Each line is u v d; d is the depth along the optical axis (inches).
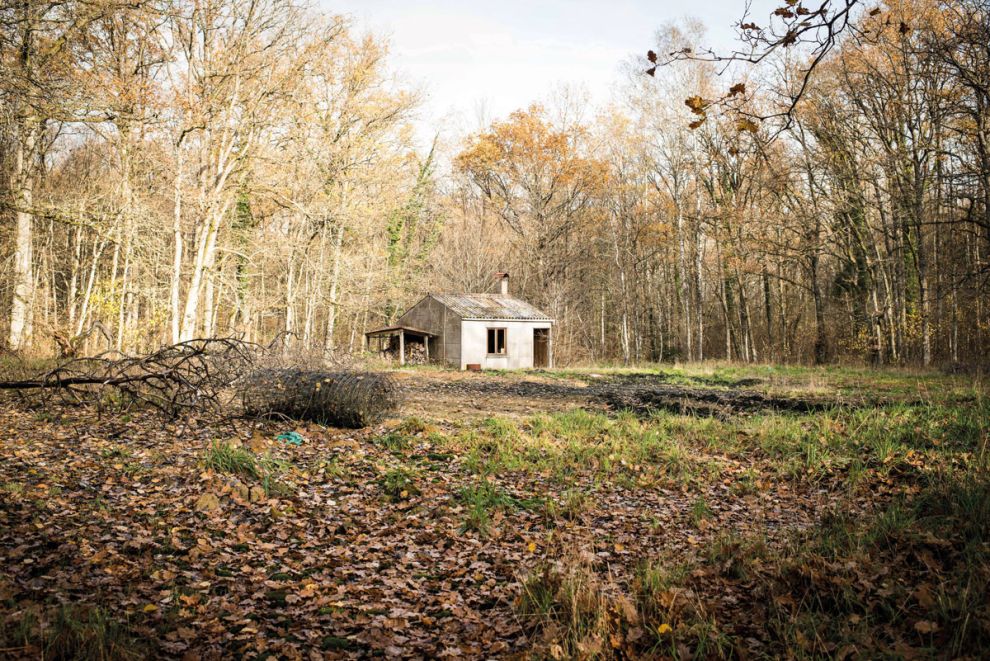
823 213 1245.7
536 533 268.1
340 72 1217.4
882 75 1026.7
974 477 281.9
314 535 255.6
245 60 945.5
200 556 223.3
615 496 324.2
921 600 175.0
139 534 235.5
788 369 1188.5
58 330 853.8
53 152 1132.5
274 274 1485.0
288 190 1072.8
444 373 1144.2
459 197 2064.5
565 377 1083.9
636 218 1729.8
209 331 1078.4
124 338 1016.2
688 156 1498.5
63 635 156.4
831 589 189.5
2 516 236.5
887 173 1099.9
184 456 354.6
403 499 309.6
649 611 186.5
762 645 165.5
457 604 199.8
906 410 477.7
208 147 930.7
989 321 1095.0
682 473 361.4
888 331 1211.2
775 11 150.6
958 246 1120.2
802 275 1568.7
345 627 181.5
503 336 1366.9
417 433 463.5
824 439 411.8
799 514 289.9
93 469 319.3
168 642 165.3
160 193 977.5
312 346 723.4
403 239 1606.8
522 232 1860.2
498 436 452.4
